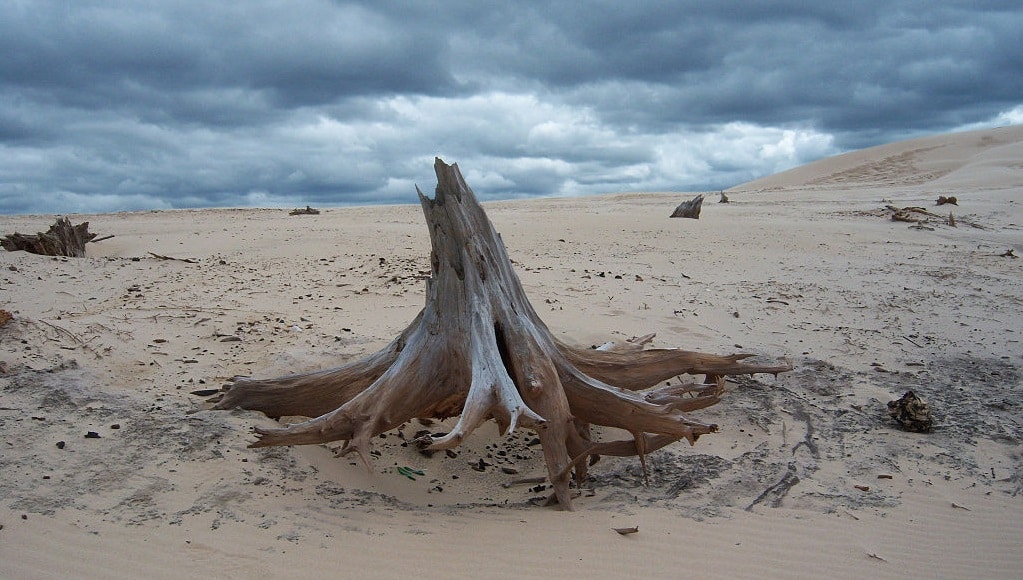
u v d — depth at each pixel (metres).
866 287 13.32
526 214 26.42
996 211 26.66
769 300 11.96
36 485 5.15
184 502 5.11
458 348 6.11
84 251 16.02
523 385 5.87
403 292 11.67
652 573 4.47
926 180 51.72
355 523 5.01
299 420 6.89
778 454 6.58
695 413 7.41
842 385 8.28
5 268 12.39
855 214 25.19
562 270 13.85
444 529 4.97
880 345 9.81
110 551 4.44
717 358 7.60
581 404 6.12
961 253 17.44
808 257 16.45
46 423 6.00
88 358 7.51
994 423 7.31
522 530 4.97
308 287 12.01
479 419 5.27
